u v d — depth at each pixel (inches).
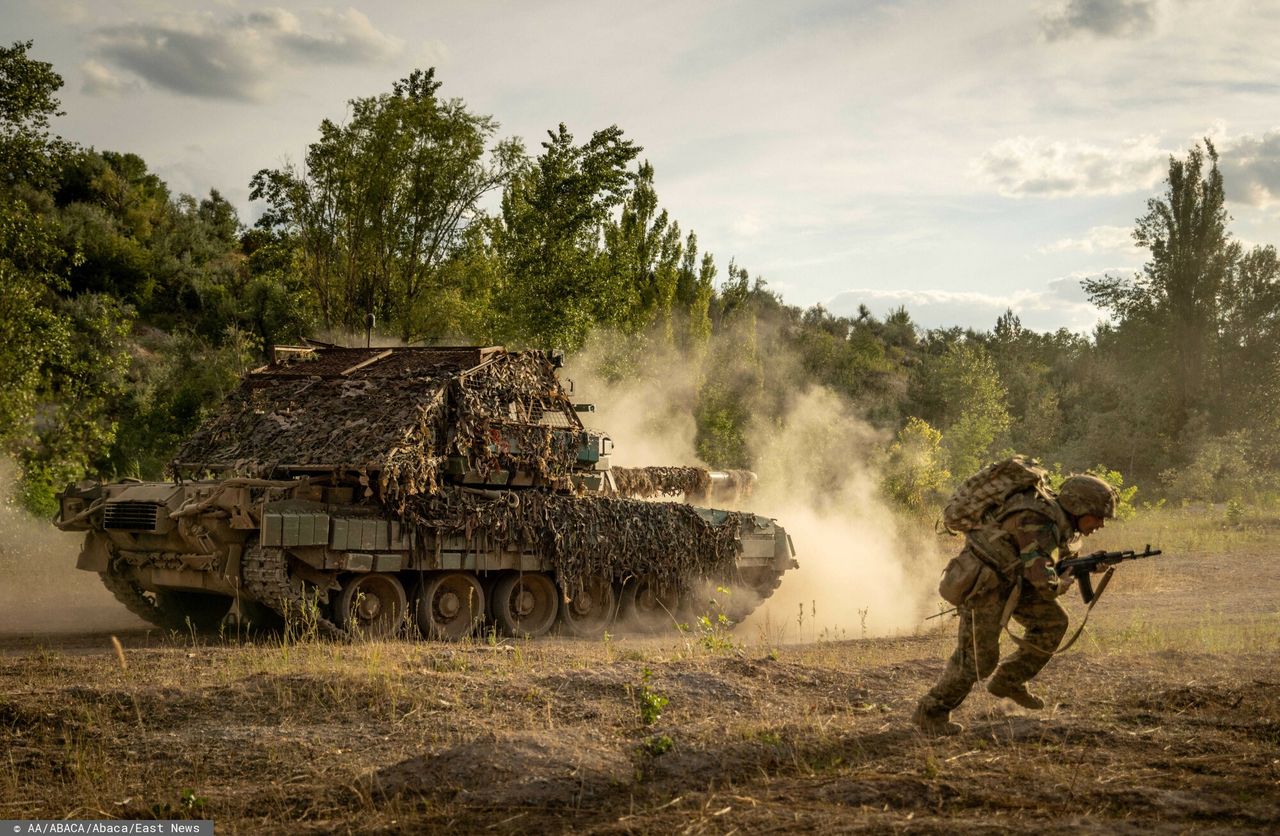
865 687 326.0
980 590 253.4
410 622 496.4
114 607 628.1
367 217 1224.2
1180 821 195.2
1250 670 347.9
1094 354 2952.8
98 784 246.2
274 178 1225.4
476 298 1256.2
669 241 1643.7
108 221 2203.5
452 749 256.2
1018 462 256.5
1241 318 2135.8
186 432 1172.5
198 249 2461.9
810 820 200.2
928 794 215.6
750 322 1923.0
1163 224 2176.4
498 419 536.7
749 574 635.5
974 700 304.2
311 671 339.3
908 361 2930.6
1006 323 3304.6
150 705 300.7
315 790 238.2
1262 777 221.0
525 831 207.8
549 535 538.6
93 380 978.1
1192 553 891.4
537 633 549.0
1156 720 276.5
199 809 229.0
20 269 890.7
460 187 1248.8
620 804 223.0
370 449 491.8
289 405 548.7
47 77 841.5
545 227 1151.6
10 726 284.7
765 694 316.8
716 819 205.6
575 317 1158.3
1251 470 1721.2
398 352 582.2
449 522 506.0
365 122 1218.6
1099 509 252.5
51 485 866.8
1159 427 2134.6
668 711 297.3
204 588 496.7
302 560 471.2
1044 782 220.8
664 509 582.6
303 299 1273.4
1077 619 531.2
